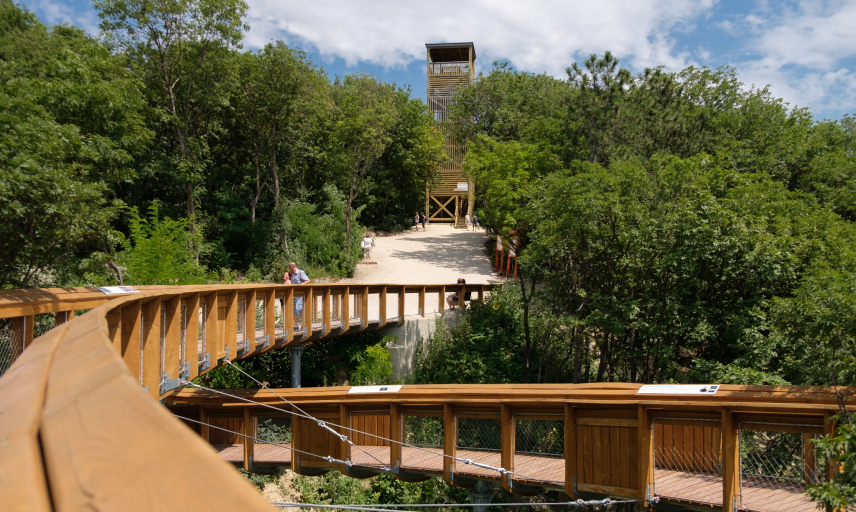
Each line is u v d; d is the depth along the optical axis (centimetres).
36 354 142
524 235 2220
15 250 773
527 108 3331
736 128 2509
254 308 1111
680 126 2359
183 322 866
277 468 1194
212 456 66
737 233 1273
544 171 2114
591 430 867
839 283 838
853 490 505
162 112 2350
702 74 2944
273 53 2642
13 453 72
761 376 1085
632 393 807
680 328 1342
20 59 2261
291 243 2842
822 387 704
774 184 1559
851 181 2216
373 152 3097
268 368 1541
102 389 94
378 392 1024
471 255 3291
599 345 1606
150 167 2488
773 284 1341
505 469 915
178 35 2258
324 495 1445
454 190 4359
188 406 1217
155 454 67
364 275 2828
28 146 793
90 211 860
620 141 2356
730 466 728
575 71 2364
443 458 983
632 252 1455
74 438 77
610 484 843
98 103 1577
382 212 4156
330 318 1454
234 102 2841
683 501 766
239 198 2888
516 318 2097
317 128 3192
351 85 4516
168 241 1510
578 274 1636
